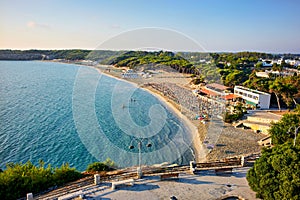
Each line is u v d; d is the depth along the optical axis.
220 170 14.30
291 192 9.79
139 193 12.01
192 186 12.73
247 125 33.91
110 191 12.22
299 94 43.59
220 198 11.55
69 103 44.66
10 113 40.06
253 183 11.54
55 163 23.08
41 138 28.73
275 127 24.62
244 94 44.84
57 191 12.59
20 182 12.60
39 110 41.06
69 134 29.23
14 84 75.75
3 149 26.50
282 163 10.42
